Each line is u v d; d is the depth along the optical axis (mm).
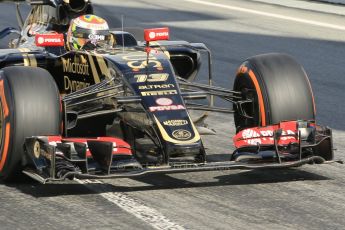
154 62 20016
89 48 21859
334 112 27938
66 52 22000
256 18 48062
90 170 17703
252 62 20297
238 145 19188
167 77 19562
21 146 18125
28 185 18781
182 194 18109
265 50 39250
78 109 21594
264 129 19359
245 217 16562
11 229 15844
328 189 18719
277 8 51656
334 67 35875
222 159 21500
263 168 18188
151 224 16031
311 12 50125
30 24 26406
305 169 20469
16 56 22031
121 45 23094
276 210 17078
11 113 18078
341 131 25312
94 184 18828
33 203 17438
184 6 52469
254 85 19922
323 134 19109
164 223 16078
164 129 18188
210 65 22219
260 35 42969
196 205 17297
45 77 18562
